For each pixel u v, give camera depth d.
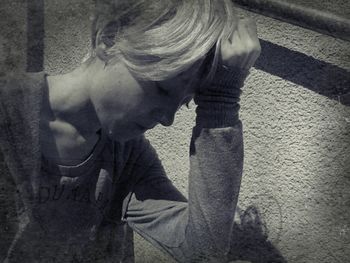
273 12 1.58
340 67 1.68
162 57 1.17
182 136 1.82
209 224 1.35
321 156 1.66
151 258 1.74
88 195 1.55
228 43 1.20
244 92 1.78
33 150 1.49
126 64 1.21
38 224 1.63
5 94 1.46
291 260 1.65
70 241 1.65
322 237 1.64
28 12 1.93
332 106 1.67
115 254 1.68
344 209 1.62
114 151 1.48
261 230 1.68
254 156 1.74
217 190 1.31
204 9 1.18
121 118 1.31
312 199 1.66
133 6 1.19
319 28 1.54
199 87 1.26
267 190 1.71
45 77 1.45
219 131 1.27
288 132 1.71
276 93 1.74
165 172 1.68
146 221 1.52
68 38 1.89
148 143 1.60
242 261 1.67
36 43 1.91
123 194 1.56
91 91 1.33
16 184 1.57
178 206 1.48
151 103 1.26
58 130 1.44
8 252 1.67
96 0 1.24
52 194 1.57
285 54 1.75
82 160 1.48
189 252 1.43
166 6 1.18
